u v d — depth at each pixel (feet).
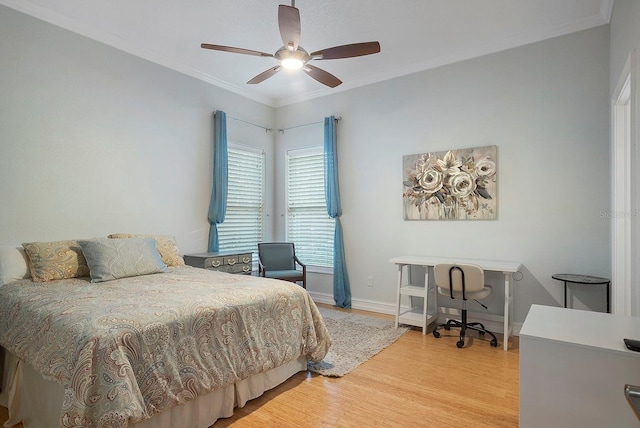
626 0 7.85
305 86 16.03
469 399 7.76
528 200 11.72
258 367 7.45
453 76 13.11
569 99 11.09
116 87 11.85
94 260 9.13
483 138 12.51
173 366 6.02
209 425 6.71
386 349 10.72
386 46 12.28
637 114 6.64
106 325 5.56
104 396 5.01
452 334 12.10
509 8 10.07
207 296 7.31
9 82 9.55
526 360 5.11
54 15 10.27
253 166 17.20
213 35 11.55
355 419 7.00
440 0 9.65
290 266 16.12
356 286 15.48
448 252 13.20
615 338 4.95
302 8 9.97
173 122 13.60
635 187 6.72
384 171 14.71
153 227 12.89
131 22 10.79
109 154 11.64
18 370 6.91
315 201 17.02
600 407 4.69
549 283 11.39
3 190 9.43
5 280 8.59
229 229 16.08
